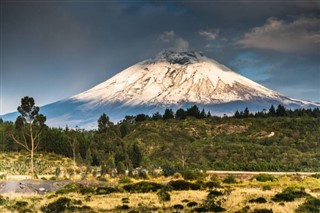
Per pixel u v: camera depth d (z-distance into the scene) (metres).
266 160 155.75
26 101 111.69
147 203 49.25
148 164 138.00
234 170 141.88
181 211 42.88
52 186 84.50
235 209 43.56
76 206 47.56
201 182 75.06
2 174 119.06
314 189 65.00
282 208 43.25
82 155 177.38
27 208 48.31
